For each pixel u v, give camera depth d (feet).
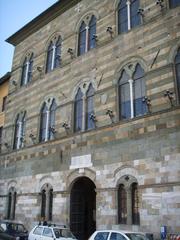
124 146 72.59
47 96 101.50
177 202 59.93
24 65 119.75
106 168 75.05
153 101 69.97
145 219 64.03
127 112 76.33
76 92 91.45
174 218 59.62
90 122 84.64
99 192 74.90
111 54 84.12
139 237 53.83
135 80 76.84
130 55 79.10
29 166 99.30
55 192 86.69
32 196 94.32
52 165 90.43
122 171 71.46
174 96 66.54
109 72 82.94
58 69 100.12
